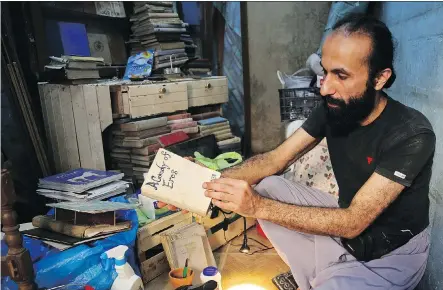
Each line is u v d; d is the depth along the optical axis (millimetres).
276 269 1911
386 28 1113
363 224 1140
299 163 2148
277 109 3492
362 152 1287
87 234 1553
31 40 2355
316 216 1151
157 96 2402
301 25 3332
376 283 1204
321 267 1329
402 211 1230
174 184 1269
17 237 1051
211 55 3496
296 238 1385
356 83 1111
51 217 1699
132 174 2436
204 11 3385
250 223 2375
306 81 2754
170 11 2916
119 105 2324
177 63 2906
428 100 1671
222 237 2154
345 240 1304
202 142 2674
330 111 1223
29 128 2186
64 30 2553
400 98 2123
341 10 2787
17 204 2037
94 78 2352
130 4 2891
